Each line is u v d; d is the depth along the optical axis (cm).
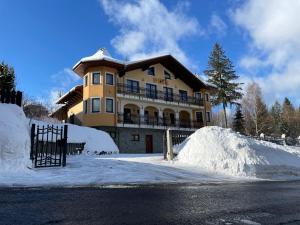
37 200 637
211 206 621
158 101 4144
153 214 535
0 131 1047
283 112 7981
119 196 718
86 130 2767
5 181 867
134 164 1418
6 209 548
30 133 1280
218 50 5306
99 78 3675
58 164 1293
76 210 552
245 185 1073
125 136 3762
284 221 509
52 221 471
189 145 1700
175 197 724
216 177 1289
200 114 4766
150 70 4244
